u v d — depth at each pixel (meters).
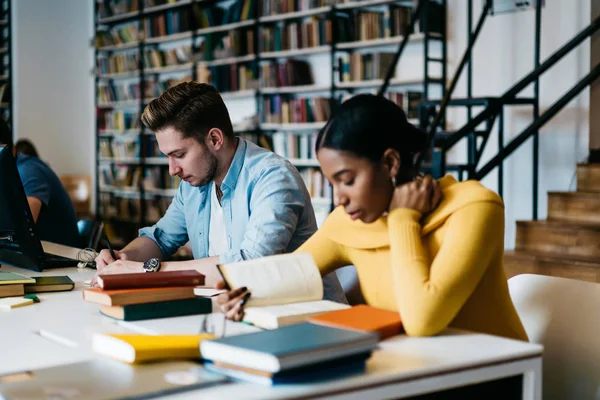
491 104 4.61
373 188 1.51
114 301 1.62
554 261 4.48
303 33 6.88
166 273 1.72
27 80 9.35
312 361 1.17
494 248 1.49
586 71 5.23
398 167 1.53
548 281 1.81
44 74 9.47
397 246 1.49
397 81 6.20
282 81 7.14
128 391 1.12
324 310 1.52
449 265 1.44
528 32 5.54
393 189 1.56
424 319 1.40
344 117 1.50
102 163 9.73
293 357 1.15
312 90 6.88
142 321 1.61
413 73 6.29
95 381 1.17
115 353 1.32
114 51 9.62
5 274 2.08
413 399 1.26
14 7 9.24
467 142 5.42
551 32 5.39
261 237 2.17
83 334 1.53
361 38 6.44
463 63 4.92
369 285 1.70
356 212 1.54
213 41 7.87
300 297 1.61
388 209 1.56
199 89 2.28
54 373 1.23
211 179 2.35
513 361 1.31
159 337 1.35
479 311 1.55
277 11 7.09
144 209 8.99
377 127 1.50
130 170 9.19
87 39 9.76
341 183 1.52
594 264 4.29
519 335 1.60
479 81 5.84
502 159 4.80
